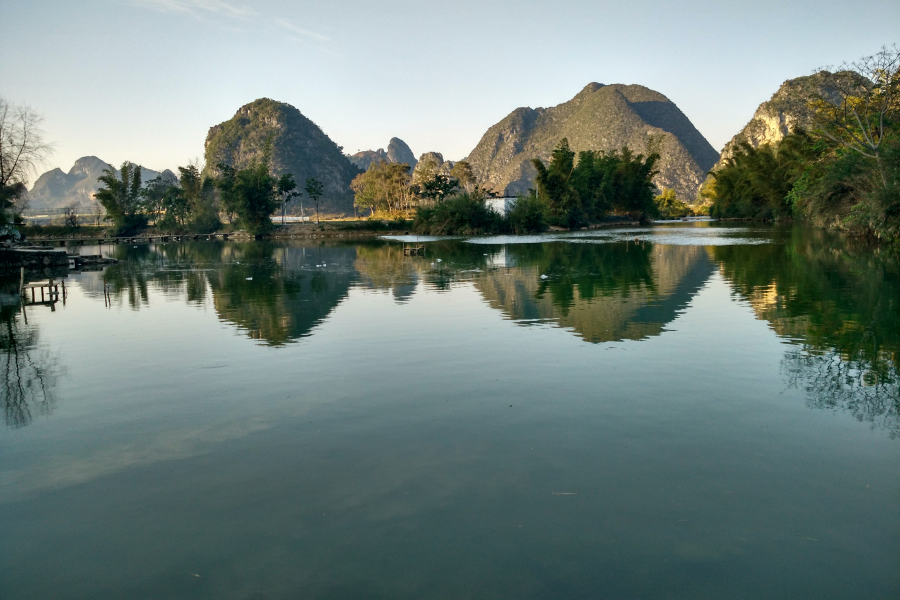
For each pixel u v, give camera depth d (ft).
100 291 80.12
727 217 359.66
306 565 15.51
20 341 46.60
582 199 284.00
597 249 135.95
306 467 21.30
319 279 86.63
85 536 17.38
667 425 24.47
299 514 18.04
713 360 34.45
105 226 333.01
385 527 17.15
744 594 14.03
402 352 38.27
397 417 26.17
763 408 26.35
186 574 15.34
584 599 13.93
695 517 17.34
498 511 17.87
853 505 17.89
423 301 60.90
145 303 66.64
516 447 22.52
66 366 37.73
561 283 72.95
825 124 143.84
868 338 39.24
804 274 74.13
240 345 42.19
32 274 110.83
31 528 17.94
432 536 16.63
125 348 42.57
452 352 37.88
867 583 14.34
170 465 21.93
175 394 30.83
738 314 48.91
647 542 16.15
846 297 55.98
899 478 19.54
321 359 37.09
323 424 25.59
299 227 293.02
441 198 364.17
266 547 16.39
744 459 21.13
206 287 80.59
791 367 32.71
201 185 330.34
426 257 126.82
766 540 16.16
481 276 84.33
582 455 21.67
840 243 122.21
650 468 20.53
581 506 18.06
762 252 110.42
